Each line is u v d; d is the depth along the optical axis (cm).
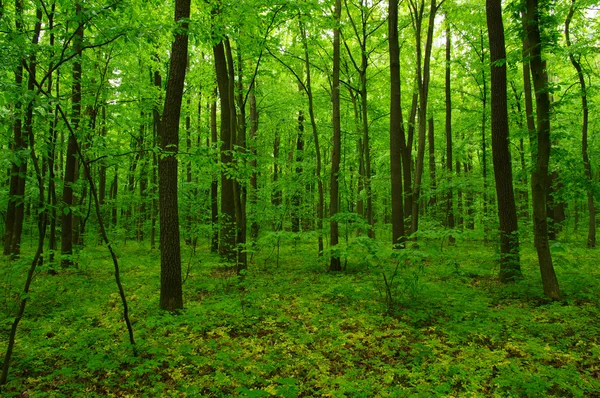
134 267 1195
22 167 791
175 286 714
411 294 752
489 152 2119
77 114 955
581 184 868
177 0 686
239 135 1200
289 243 1683
